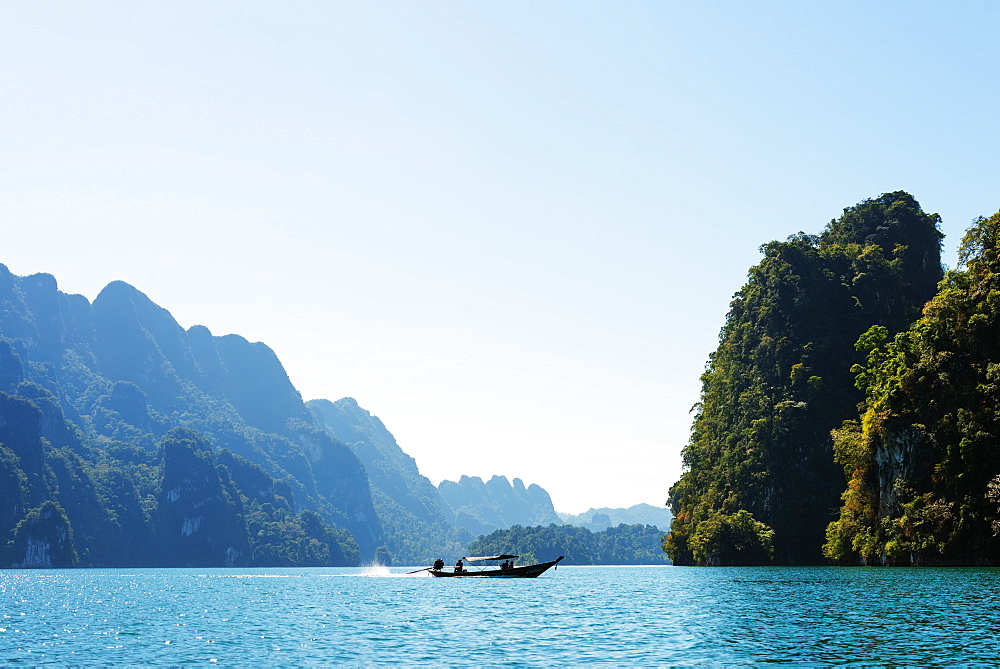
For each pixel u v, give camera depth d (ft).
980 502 326.85
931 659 109.50
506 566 357.20
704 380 625.41
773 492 488.02
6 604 235.81
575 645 129.39
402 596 249.75
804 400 495.00
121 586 376.89
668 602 205.46
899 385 373.81
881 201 602.03
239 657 122.11
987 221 386.52
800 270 554.87
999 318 352.28
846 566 400.88
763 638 131.34
